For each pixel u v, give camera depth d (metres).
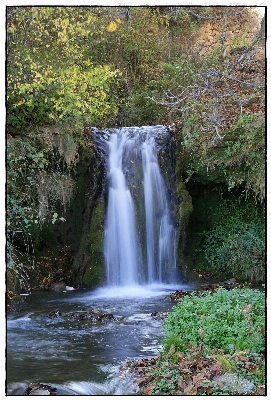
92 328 6.89
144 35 15.20
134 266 10.37
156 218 10.69
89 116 10.70
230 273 10.76
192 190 11.22
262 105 10.26
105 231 10.24
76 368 5.30
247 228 10.75
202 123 10.55
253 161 9.62
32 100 9.55
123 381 4.92
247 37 14.87
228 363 4.86
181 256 10.70
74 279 10.23
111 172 10.70
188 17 15.90
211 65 13.34
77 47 11.02
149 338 6.35
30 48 9.87
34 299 8.94
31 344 6.16
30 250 10.17
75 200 10.32
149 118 14.20
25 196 9.41
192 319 6.00
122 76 14.66
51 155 9.77
